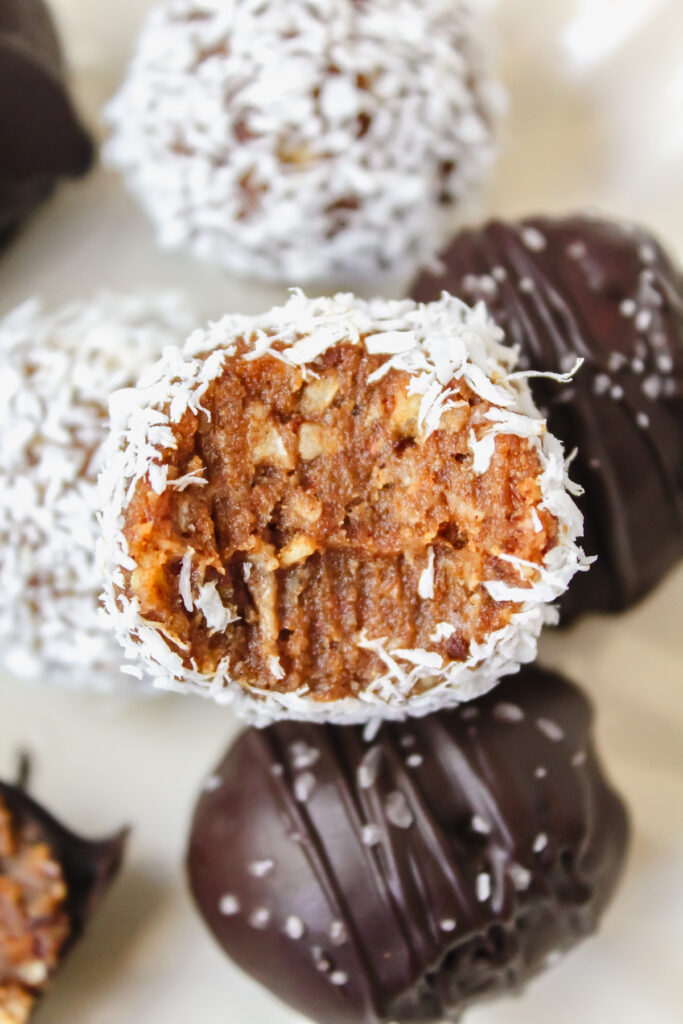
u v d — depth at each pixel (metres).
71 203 0.16
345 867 0.12
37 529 0.13
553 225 0.14
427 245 0.15
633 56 0.15
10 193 0.15
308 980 0.12
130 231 0.16
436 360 0.11
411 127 0.14
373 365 0.11
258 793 0.13
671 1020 0.14
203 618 0.11
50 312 0.16
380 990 0.12
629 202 0.16
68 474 0.13
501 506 0.11
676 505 0.13
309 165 0.14
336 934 0.12
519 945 0.13
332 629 0.11
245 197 0.14
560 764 0.13
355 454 0.11
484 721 0.13
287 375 0.11
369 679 0.11
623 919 0.14
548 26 0.15
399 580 0.11
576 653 0.15
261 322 0.11
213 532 0.11
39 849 0.14
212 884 0.13
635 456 0.13
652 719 0.15
